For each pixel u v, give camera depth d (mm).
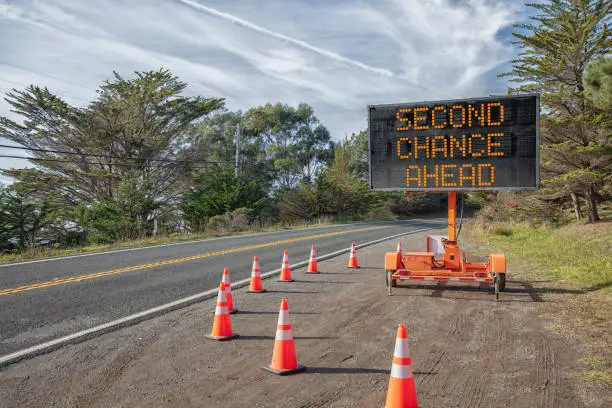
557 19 18453
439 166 9445
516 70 19391
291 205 46250
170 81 41406
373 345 6066
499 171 9094
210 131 57438
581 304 8164
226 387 4691
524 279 10875
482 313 7762
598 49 17797
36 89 36031
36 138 38781
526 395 4438
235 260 14055
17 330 6594
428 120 9539
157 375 5012
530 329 6727
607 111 16656
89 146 39656
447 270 9594
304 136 66375
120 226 26125
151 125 42000
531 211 22844
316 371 5141
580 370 5055
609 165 17656
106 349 5863
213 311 7855
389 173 9758
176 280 10555
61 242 27375
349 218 47938
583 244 15875
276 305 8453
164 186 43125
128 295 8930
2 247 24000
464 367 5223
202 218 36562
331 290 9844
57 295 8828
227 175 39094
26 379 4875
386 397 4383
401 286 10258
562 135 18688
